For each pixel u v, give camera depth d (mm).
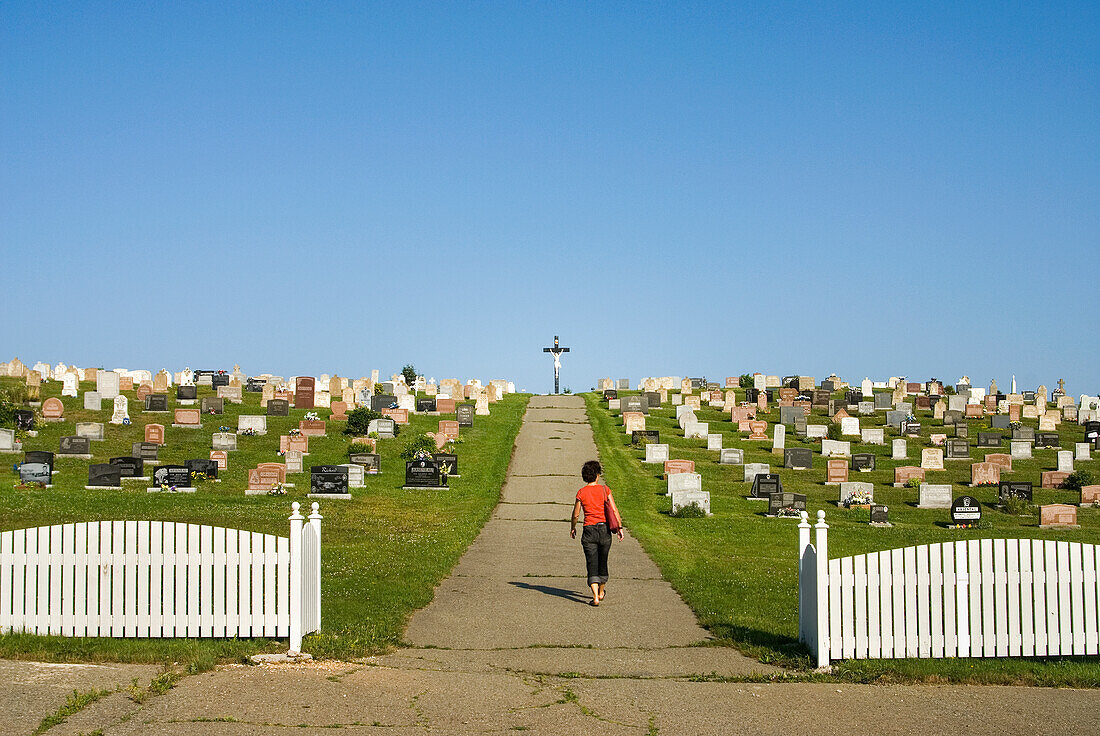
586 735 9789
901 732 10133
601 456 49406
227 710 10211
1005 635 12984
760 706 10969
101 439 46156
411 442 47875
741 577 21859
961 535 31656
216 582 13312
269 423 53469
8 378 60375
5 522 24875
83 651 12305
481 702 10883
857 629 12930
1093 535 32656
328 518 30484
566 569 22609
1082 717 10758
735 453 47281
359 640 13758
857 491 38438
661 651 14180
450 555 23719
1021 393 72812
